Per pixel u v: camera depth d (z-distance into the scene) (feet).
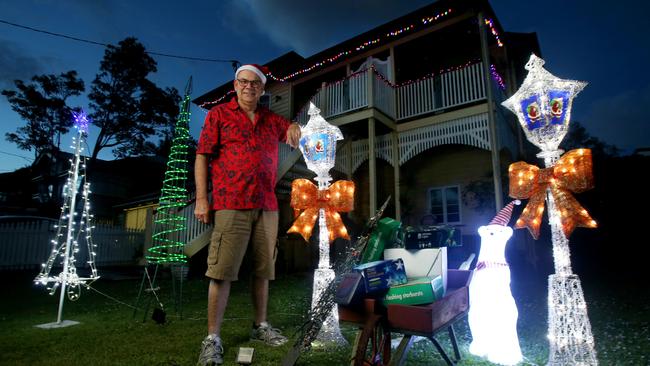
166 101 78.33
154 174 88.17
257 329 10.17
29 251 36.78
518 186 8.64
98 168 80.38
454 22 31.01
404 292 7.00
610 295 17.53
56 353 9.13
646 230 32.24
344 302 6.96
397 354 6.57
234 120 9.84
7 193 86.99
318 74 42.57
